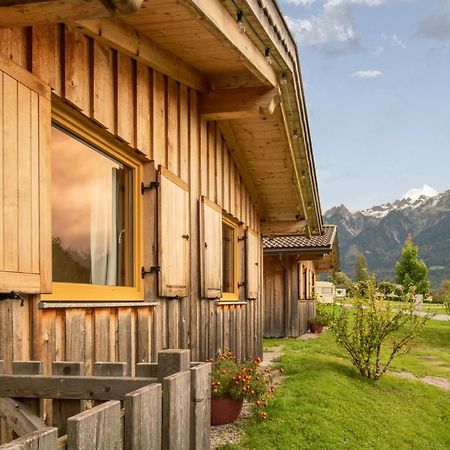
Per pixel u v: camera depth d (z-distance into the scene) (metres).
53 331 3.79
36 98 3.62
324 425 6.30
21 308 3.46
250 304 10.01
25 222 3.46
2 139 3.27
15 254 3.35
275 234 11.37
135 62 5.21
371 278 10.15
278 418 6.33
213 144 7.50
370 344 9.54
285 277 17.11
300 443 5.73
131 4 2.66
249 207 10.01
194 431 2.49
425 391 9.41
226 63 6.19
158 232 5.47
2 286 3.21
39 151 3.64
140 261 5.36
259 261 10.95
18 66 3.44
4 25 2.83
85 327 4.21
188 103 6.52
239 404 6.22
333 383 8.34
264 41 5.46
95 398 2.70
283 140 8.04
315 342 15.15
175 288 5.88
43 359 3.64
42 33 3.74
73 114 4.27
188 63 6.16
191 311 6.55
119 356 4.73
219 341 7.77
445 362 13.81
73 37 4.13
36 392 2.76
